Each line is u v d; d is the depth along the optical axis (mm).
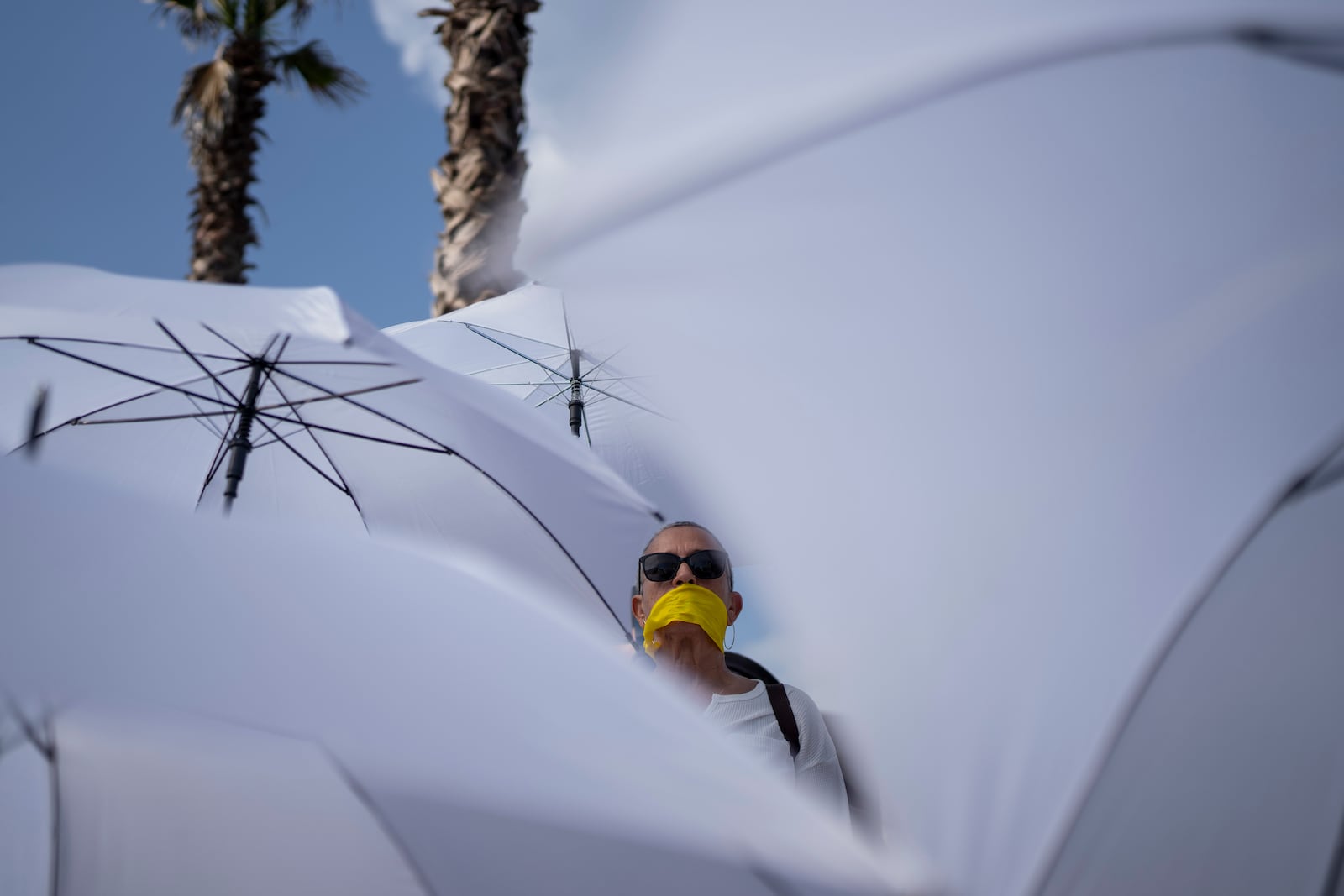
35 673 786
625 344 1571
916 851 1161
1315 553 1143
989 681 1230
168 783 1044
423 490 3104
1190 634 1142
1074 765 1118
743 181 1453
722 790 930
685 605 2246
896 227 1421
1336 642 1107
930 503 1359
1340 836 1048
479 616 986
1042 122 1359
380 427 3146
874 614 1340
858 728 1286
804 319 1465
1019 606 1253
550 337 3707
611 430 3756
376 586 965
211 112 9562
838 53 1431
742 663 2408
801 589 1410
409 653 920
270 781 1038
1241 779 1087
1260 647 1125
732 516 1519
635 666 1029
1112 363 1315
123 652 822
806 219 1448
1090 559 1238
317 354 2963
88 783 1049
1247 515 1171
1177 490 1228
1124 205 1333
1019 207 1375
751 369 1497
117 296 1844
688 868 902
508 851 923
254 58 9852
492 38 5566
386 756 853
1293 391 1207
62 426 2986
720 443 1516
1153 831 1076
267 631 881
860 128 1415
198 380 3076
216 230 9641
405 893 984
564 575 3041
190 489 3033
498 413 2002
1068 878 1073
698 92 1471
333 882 998
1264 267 1262
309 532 997
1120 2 1328
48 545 857
